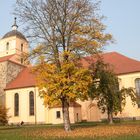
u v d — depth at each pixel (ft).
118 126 109.09
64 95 97.96
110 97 131.85
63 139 64.18
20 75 235.81
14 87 220.43
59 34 104.27
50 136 77.77
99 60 123.54
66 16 103.96
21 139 71.10
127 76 180.24
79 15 104.12
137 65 183.01
